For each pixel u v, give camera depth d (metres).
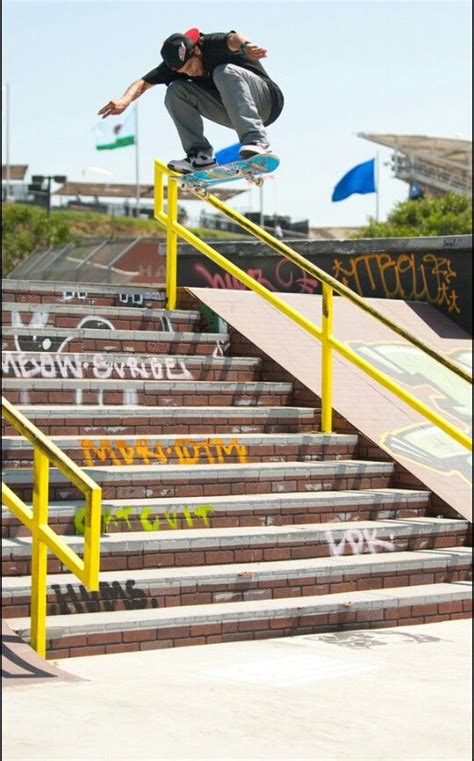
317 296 11.73
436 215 54.84
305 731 4.91
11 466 7.83
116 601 6.77
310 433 9.57
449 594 7.78
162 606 6.92
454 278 12.87
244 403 9.77
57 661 6.14
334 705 5.37
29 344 9.34
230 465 8.60
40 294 10.05
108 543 7.09
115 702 5.24
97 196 90.44
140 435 8.68
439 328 12.54
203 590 7.07
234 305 10.86
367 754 4.63
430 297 13.08
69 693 5.37
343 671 6.10
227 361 10.05
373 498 8.66
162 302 10.85
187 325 10.59
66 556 5.77
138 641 6.49
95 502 5.66
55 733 4.71
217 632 6.79
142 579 6.87
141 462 8.34
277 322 10.89
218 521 7.90
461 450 9.84
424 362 11.46
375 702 5.45
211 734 4.80
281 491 8.55
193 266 14.72
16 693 5.33
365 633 7.23
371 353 11.26
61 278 26.02
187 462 8.55
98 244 26.33
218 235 71.12
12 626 6.20
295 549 7.85
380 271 13.52
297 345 10.62
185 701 5.32
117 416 8.63
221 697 5.43
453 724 5.10
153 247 40.28
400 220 57.78
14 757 4.38
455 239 12.82
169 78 8.28
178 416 8.95
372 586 7.82
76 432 8.45
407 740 4.84
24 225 66.19
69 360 9.16
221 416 9.18
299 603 7.21
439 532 8.64
